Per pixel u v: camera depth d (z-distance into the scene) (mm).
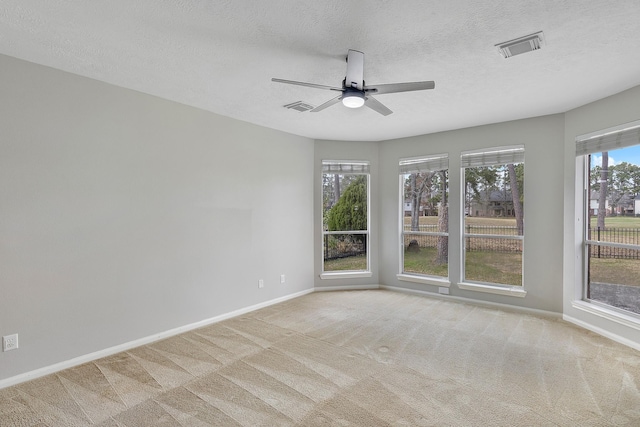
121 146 3291
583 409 2305
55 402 2430
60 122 2898
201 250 3998
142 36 2354
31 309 2746
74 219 2980
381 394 2523
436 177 5293
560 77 3043
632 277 3426
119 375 2818
